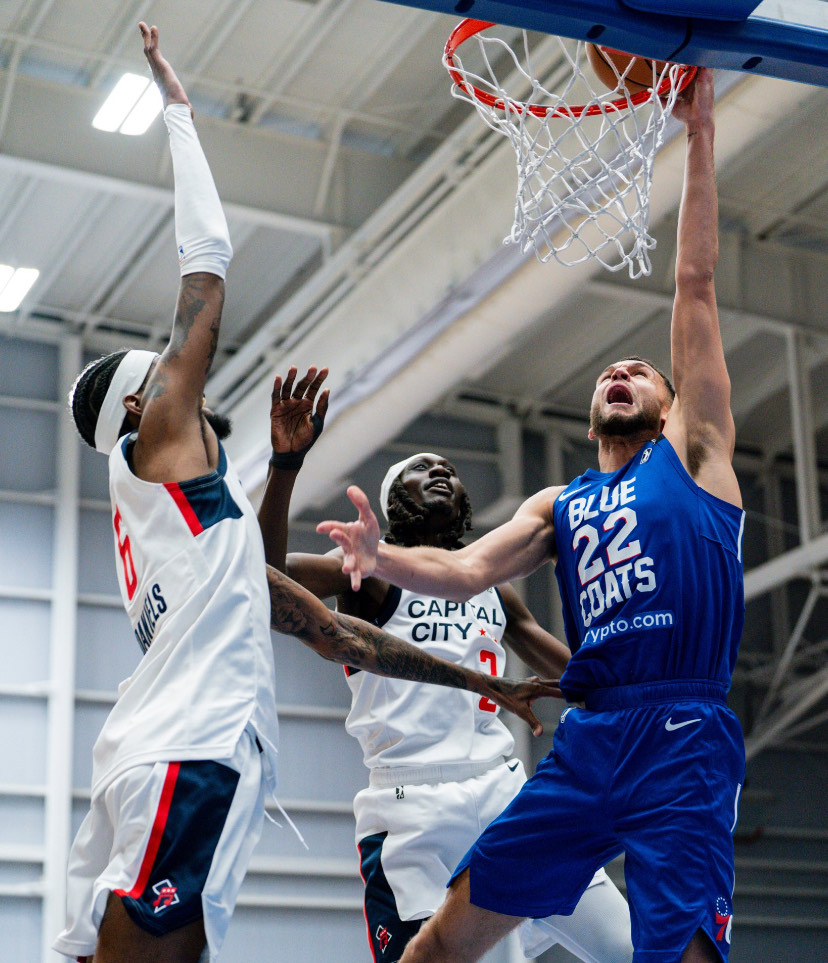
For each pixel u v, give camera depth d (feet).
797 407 41.75
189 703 8.82
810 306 43.06
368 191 38.58
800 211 41.88
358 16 33.50
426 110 37.73
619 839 10.69
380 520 46.98
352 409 37.24
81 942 8.86
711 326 11.59
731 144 25.89
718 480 11.13
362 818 14.66
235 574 9.35
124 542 9.73
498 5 11.02
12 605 42.73
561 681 11.09
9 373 44.83
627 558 10.88
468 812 14.20
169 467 9.55
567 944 13.92
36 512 43.86
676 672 10.58
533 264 30.60
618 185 15.26
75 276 43.55
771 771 49.88
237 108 36.94
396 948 13.92
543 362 47.98
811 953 47.50
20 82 35.12
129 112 33.63
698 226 11.81
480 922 11.23
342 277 39.60
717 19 11.61
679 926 9.84
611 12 11.30
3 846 40.37
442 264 32.73
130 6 33.04
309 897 42.83
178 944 8.52
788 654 44.39
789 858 48.78
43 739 41.88
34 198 39.14
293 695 44.93
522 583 47.24
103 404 10.21
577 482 11.89
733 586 10.91
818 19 12.01
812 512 40.68
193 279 9.93
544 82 29.09
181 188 10.18
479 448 49.47
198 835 8.57
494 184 31.01
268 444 39.37
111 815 8.82
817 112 36.32
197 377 9.76
